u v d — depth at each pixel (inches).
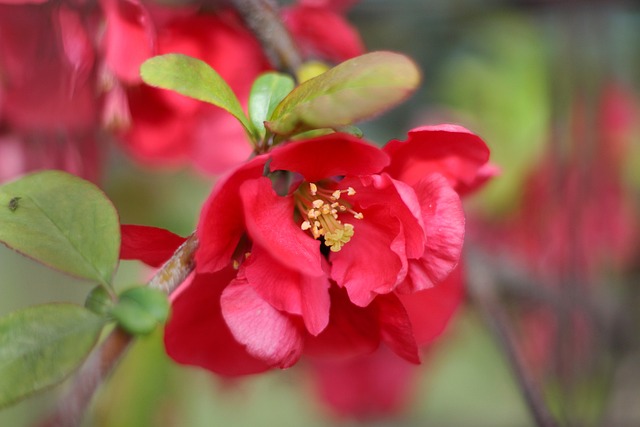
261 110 9.0
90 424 11.6
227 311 9.0
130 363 12.3
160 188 15.6
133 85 11.1
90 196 8.2
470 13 16.1
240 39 11.5
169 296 8.4
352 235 9.3
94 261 8.2
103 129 11.5
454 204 9.1
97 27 11.0
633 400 15.1
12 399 7.6
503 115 17.1
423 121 17.4
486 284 12.9
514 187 16.4
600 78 14.6
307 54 12.1
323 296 9.1
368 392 17.8
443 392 21.1
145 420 12.4
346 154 9.0
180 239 8.9
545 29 16.7
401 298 10.0
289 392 20.3
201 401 19.5
